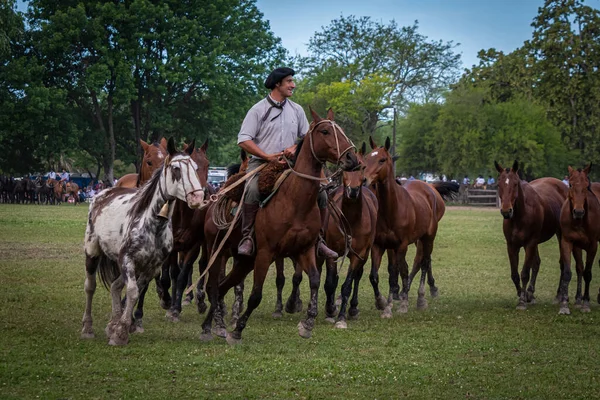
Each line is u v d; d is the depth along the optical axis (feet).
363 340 30.37
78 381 22.81
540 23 211.41
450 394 22.02
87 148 171.01
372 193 39.22
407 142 218.59
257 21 174.40
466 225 107.34
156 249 28.55
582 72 204.85
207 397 21.25
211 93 162.40
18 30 129.80
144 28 157.69
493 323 35.14
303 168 26.68
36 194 179.32
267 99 29.01
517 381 23.57
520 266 60.03
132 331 31.07
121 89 150.00
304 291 46.14
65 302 38.55
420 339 30.73
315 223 27.14
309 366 25.20
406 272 39.55
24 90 156.35
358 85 225.76
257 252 27.58
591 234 40.04
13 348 27.27
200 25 161.48
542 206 42.32
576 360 26.73
